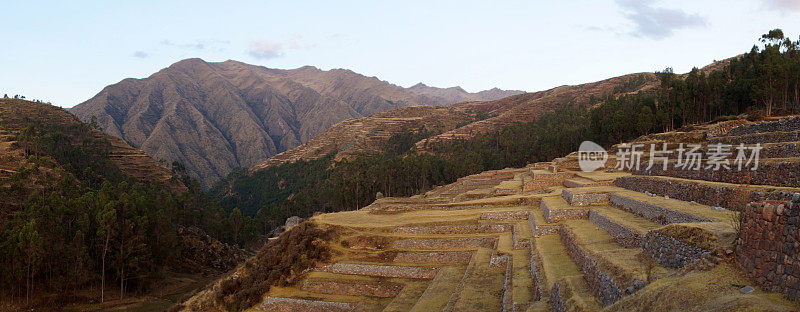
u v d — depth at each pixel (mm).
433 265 46094
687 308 12820
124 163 162500
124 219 72625
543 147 130500
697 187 32031
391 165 136375
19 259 59969
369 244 53469
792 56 96875
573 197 44812
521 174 96875
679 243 18750
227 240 113938
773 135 42906
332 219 65250
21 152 117125
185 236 95312
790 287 12055
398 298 39312
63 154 136625
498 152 161250
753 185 29469
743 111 92438
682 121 100750
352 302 42188
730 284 13562
